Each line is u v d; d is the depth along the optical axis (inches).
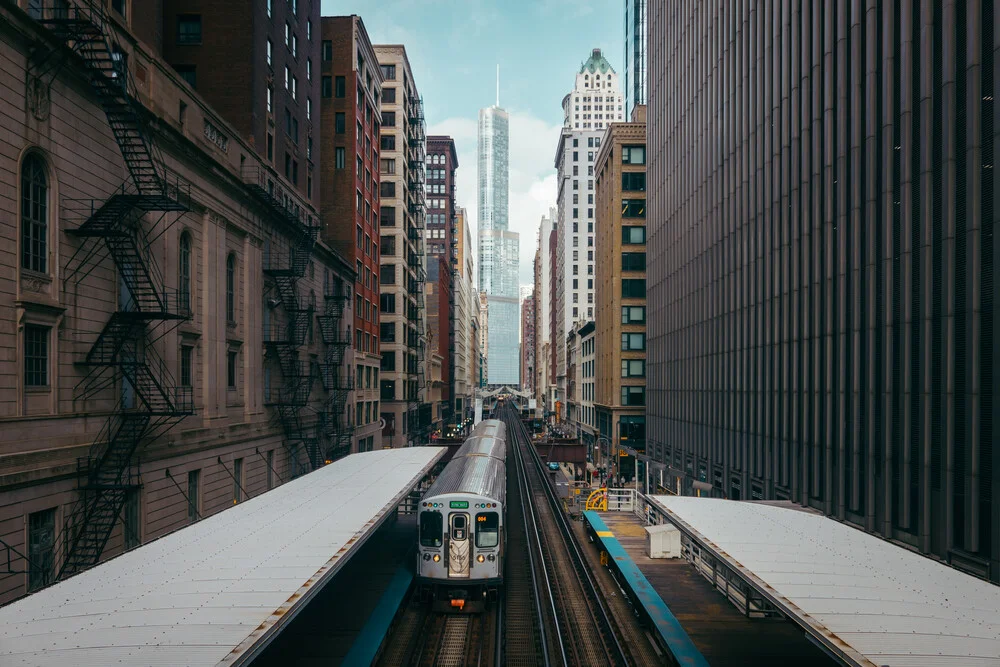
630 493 1272.1
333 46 2018.9
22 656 303.3
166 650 309.0
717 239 1502.2
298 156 1563.7
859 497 893.8
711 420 1528.1
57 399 661.9
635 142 2556.6
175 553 476.1
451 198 4783.5
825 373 988.6
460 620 733.9
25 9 626.8
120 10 877.2
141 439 788.6
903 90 810.8
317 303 1568.7
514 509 1473.9
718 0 1514.5
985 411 675.4
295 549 486.6
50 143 650.8
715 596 711.7
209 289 989.2
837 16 969.5
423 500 772.6
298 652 588.4
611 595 791.7
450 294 4488.2
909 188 799.1
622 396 2522.1
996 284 657.6
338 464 994.7
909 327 794.8
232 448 1067.9
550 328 6387.8
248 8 1249.4
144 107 779.4
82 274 705.0
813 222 1034.1
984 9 685.9
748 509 707.4
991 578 653.3
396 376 2549.2
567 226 5027.1
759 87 1262.3
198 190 951.6
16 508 595.2
